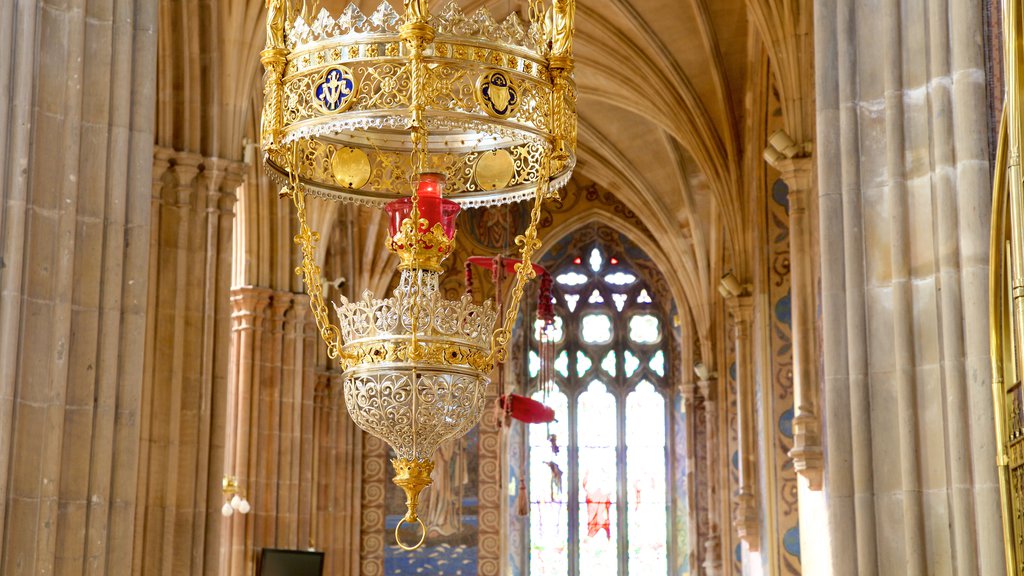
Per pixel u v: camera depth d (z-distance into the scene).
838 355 10.44
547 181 9.91
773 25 19.27
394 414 8.98
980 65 10.01
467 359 9.12
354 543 32.66
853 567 10.14
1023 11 8.27
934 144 10.15
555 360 36.12
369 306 9.11
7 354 9.64
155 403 16.86
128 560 10.25
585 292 36.59
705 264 32.59
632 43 26.42
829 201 10.62
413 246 9.02
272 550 21.34
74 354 10.11
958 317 9.90
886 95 10.45
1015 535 9.20
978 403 9.66
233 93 17.94
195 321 17.22
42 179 9.99
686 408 34.66
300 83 9.33
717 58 25.30
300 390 24.42
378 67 9.62
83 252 10.23
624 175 33.28
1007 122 8.98
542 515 35.03
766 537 22.62
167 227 17.31
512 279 34.84
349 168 10.71
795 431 18.50
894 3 10.52
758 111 23.34
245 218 23.97
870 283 10.41
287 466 24.00
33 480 9.71
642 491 35.47
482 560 33.19
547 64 9.43
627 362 36.25
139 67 10.70
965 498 9.67
